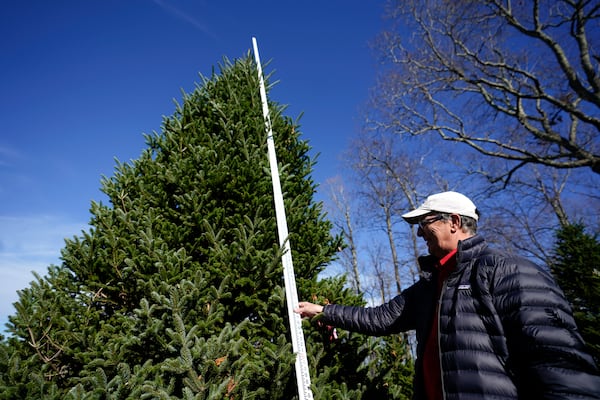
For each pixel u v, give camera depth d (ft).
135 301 7.51
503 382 4.55
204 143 9.57
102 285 7.20
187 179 8.47
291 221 8.56
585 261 15.06
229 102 10.64
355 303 8.58
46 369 6.09
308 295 7.94
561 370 4.02
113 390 4.98
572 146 41.75
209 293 6.78
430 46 47.70
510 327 4.66
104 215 7.89
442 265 6.13
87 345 6.26
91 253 7.30
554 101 42.09
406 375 9.90
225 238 8.20
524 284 4.69
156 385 5.19
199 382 5.28
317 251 8.73
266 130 10.06
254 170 8.95
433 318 6.05
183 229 7.93
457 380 4.86
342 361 7.61
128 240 7.43
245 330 7.25
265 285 7.54
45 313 6.31
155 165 9.23
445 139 49.65
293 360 6.13
